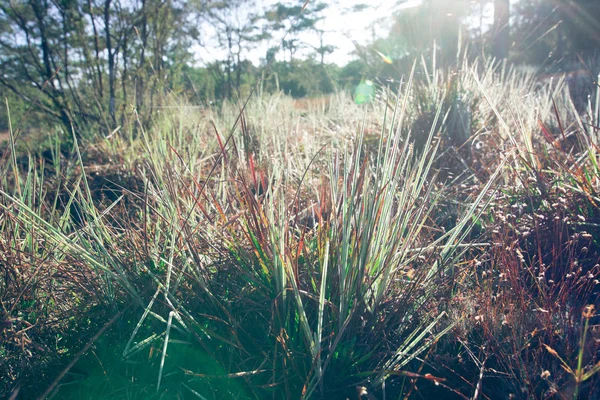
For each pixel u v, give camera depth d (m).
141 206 3.04
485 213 2.92
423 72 4.93
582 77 6.17
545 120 4.29
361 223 1.95
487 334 1.95
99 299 2.10
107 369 1.97
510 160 3.22
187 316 1.90
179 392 1.90
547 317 1.93
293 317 2.03
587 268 2.41
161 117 5.71
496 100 4.39
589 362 1.79
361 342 1.96
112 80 7.16
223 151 2.16
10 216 2.20
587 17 9.02
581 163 3.02
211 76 9.43
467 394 1.89
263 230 2.03
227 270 2.18
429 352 1.89
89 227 2.14
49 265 2.19
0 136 6.61
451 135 4.03
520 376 1.82
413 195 2.10
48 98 7.70
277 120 5.41
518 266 2.35
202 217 2.43
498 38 6.47
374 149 3.84
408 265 2.32
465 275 2.31
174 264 2.22
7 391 1.85
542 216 2.58
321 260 2.01
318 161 3.50
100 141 5.77
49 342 2.09
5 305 2.05
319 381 1.78
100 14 7.72
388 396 1.87
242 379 1.90
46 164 5.11
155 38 7.71
